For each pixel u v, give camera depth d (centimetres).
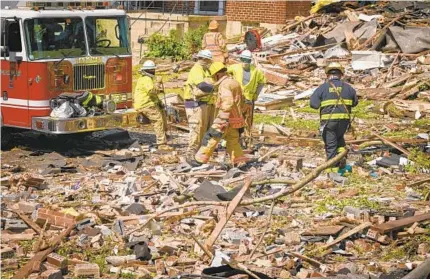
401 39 2617
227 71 1517
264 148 1603
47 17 1571
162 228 1108
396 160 1493
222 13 3056
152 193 1272
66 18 1598
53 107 1580
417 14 2919
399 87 2319
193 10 3048
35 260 952
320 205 1225
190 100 1559
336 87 1380
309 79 2478
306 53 2691
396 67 2481
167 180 1327
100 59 1641
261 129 1752
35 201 1245
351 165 1473
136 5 3031
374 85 2370
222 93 1408
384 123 1927
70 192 1298
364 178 1402
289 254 1002
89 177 1400
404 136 1745
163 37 2877
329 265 977
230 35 3005
